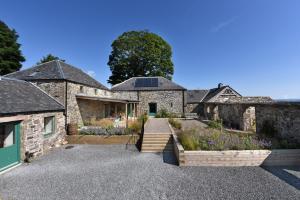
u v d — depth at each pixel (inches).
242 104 514.9
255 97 622.8
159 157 345.4
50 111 411.5
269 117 402.6
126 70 1286.9
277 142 328.5
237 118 574.9
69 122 498.9
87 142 461.4
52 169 286.4
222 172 265.0
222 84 1053.8
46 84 498.9
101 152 381.7
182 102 853.8
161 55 1306.6
